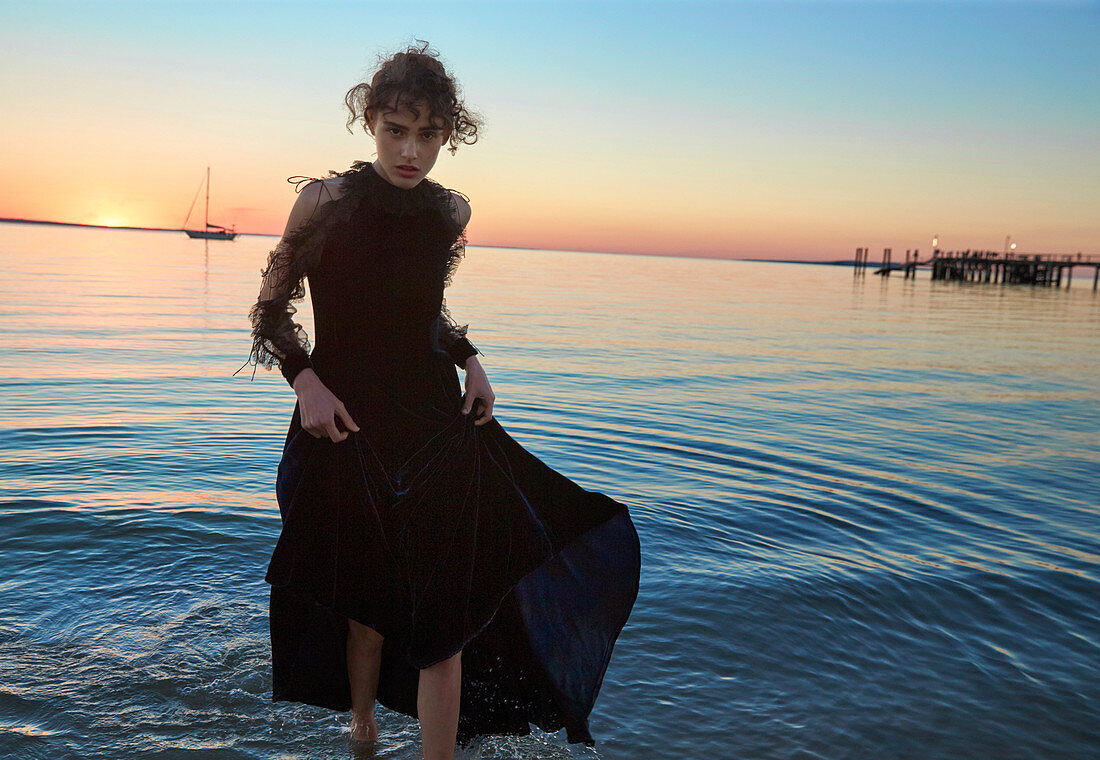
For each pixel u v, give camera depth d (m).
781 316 24.89
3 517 3.71
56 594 3.00
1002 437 7.32
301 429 1.94
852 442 6.71
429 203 1.89
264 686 2.46
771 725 2.38
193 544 3.53
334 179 1.86
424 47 1.86
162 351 10.66
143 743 2.14
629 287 42.34
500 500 1.97
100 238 111.25
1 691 2.33
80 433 5.60
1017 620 3.18
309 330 11.74
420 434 1.92
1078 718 2.50
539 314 21.48
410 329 1.93
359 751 2.16
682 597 3.21
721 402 8.61
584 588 2.12
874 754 2.27
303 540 1.89
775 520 4.32
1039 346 17.50
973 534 4.28
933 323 23.88
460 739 2.19
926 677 2.70
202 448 5.26
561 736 2.31
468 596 1.89
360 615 1.92
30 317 14.40
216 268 40.22
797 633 2.96
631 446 6.03
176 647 2.66
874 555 3.85
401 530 1.89
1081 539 4.29
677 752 2.24
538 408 7.58
